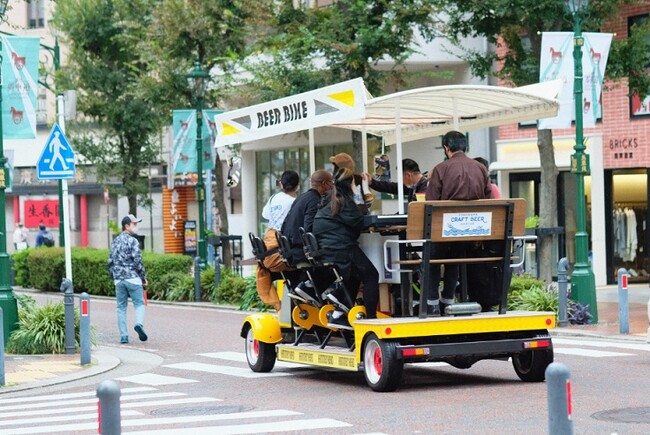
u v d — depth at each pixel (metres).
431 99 15.40
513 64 27.52
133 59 42.66
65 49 57.25
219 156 37.66
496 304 15.04
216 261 32.69
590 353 17.91
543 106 15.72
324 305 15.79
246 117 17.42
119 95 42.34
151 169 55.50
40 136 60.47
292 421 12.23
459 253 14.64
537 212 33.78
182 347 21.77
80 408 14.24
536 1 25.14
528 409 12.41
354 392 14.61
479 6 26.42
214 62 36.12
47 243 48.34
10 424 12.96
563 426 7.04
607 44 23.19
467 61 28.98
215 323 26.48
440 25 29.72
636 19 31.22
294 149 42.09
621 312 20.88
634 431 10.80
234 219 50.03
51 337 20.39
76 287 39.12
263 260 16.53
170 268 34.72
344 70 29.75
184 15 35.41
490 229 14.41
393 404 13.28
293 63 30.11
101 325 26.78
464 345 14.23
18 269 43.22
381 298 15.30
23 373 17.83
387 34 28.16
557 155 33.09
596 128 32.66
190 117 33.38
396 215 14.77
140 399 14.67
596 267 32.56
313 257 15.15
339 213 14.85
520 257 14.93
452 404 13.05
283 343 17.09
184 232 55.28
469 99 15.52
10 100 21.56
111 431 7.51
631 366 16.16
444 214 14.16
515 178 34.09
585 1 22.78
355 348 14.80
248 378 16.67
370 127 17.88
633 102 31.95
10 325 20.86
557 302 22.97
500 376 15.88
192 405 13.91
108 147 44.22
